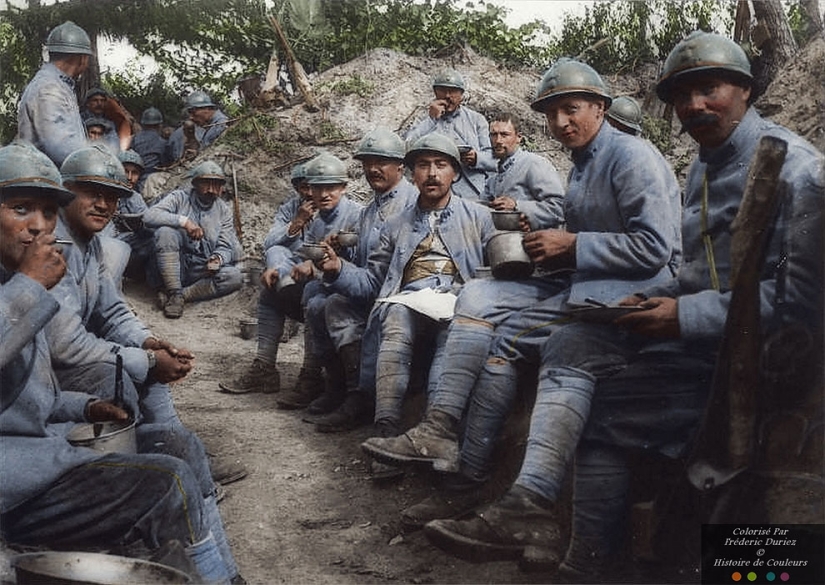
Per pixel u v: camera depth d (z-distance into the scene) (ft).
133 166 18.80
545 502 10.11
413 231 12.90
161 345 11.18
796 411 9.76
